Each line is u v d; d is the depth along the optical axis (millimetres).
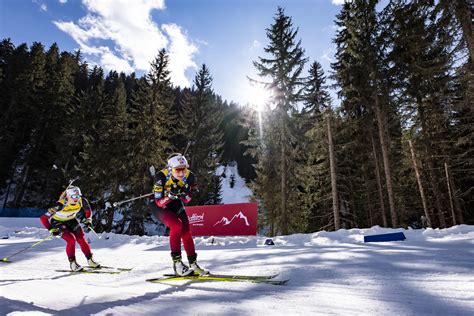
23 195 35281
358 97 17688
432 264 3275
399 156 20656
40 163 33875
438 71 12961
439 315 1796
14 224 20641
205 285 2904
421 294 2236
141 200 23500
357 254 4297
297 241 8016
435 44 12438
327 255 4359
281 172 20328
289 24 21625
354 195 22953
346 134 20422
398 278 2775
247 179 64750
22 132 36406
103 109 34188
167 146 25641
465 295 2133
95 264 4797
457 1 10828
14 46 53562
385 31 15914
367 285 2605
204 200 28344
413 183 22750
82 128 31406
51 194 29797
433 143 18000
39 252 7281
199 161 27938
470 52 10695
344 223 22750
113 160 25750
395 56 15461
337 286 2629
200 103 29375
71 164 31047
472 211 21344
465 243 4883
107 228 23953
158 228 30562
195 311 2041
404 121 16375
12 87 38688
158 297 2465
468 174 19656
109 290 2797
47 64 52000
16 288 2932
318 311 1969
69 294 2633
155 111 25656
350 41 17172
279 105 20703
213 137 29562
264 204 21141
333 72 18391
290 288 2639
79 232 4906
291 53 20844
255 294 2471
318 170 21172
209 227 10539
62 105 36906
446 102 15219
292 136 20688
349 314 1890
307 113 20484
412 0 12766
